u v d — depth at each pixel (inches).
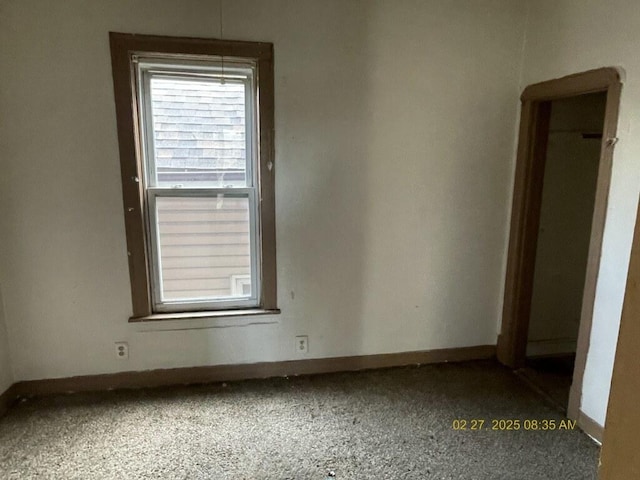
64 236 103.9
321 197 112.7
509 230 123.1
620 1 85.4
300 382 116.7
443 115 115.0
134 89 101.4
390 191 116.0
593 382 94.6
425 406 106.2
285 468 85.0
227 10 100.7
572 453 90.0
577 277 133.0
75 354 109.4
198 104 106.4
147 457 87.4
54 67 96.7
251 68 106.0
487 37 113.3
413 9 108.7
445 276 124.0
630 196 85.0
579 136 124.0
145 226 108.3
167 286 113.4
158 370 113.7
